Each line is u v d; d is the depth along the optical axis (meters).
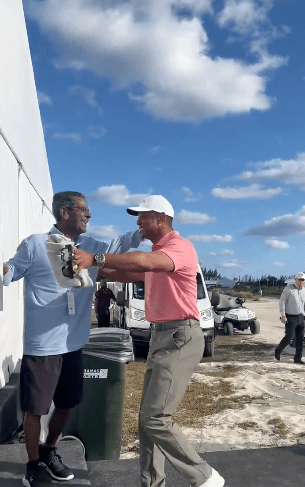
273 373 9.04
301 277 10.01
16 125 5.38
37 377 2.78
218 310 15.78
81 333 2.97
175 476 3.15
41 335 2.79
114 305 14.45
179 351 2.63
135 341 10.41
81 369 3.04
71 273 2.41
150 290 2.78
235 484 3.06
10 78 4.99
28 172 6.52
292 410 6.52
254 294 46.22
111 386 3.90
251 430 5.73
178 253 2.61
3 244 4.57
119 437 3.96
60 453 3.36
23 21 6.15
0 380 4.38
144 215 2.87
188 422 6.11
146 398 2.68
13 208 5.23
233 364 10.01
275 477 3.16
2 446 3.47
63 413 2.98
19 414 4.53
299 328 10.08
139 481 3.08
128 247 3.18
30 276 2.84
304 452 3.58
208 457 3.49
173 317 2.65
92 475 3.17
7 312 4.87
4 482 2.87
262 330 16.75
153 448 2.76
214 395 7.41
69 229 2.95
